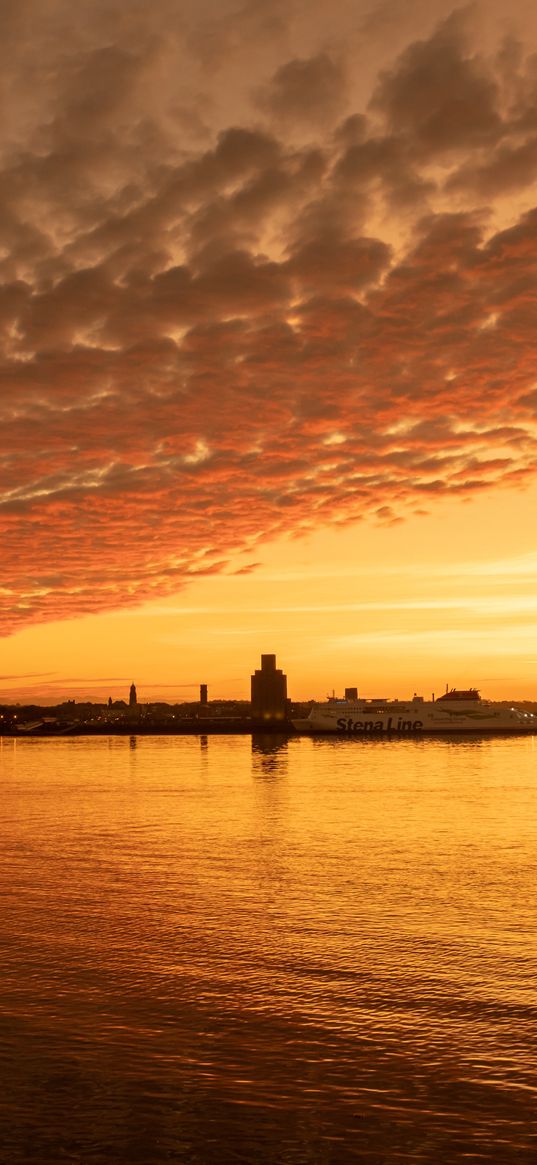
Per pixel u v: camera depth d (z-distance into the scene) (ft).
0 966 108.58
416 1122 70.38
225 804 297.74
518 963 108.17
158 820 255.70
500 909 136.56
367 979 102.83
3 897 148.36
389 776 420.36
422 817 254.88
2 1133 68.69
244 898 146.10
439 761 553.64
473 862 178.40
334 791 341.82
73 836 222.89
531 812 265.75
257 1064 80.38
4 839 218.18
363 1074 78.33
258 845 203.82
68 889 154.51
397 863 177.88
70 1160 65.16
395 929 124.88
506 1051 82.84
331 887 154.30
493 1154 65.98
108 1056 81.97
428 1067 79.71
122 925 128.36
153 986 101.04
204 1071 78.95
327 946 116.47
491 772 444.96
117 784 396.57
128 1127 69.51
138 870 172.96
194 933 123.54
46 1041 85.35
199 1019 90.94
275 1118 71.00
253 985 101.14
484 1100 73.77
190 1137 68.13
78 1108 72.38
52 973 105.70
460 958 110.52
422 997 96.68
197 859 185.26
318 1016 91.56
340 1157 65.51
